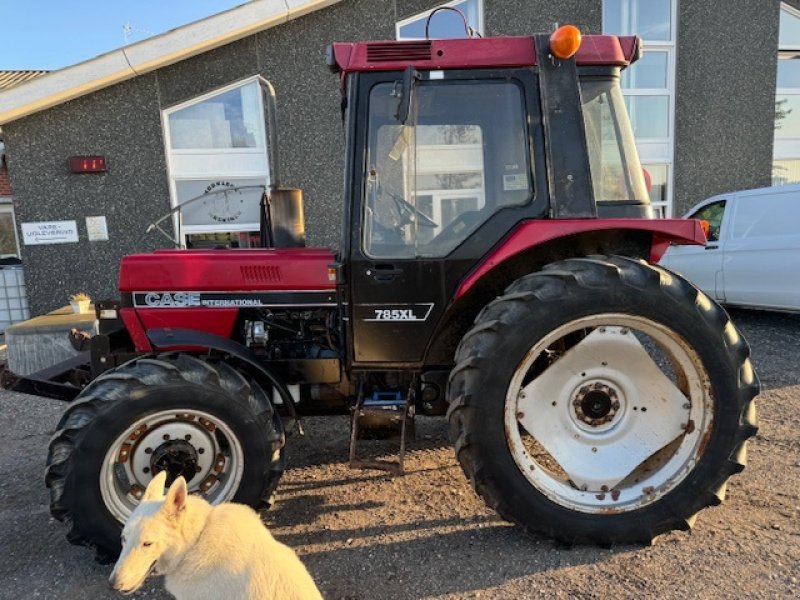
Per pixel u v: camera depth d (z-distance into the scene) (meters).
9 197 12.09
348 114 2.76
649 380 2.70
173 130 7.88
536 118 2.73
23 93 7.13
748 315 7.29
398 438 2.87
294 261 3.07
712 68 9.20
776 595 2.24
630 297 2.51
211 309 3.05
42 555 2.75
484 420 2.54
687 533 2.70
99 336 3.08
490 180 2.77
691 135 9.31
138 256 3.08
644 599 2.26
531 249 2.81
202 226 8.04
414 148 2.75
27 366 3.85
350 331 2.81
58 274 7.78
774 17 9.20
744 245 6.61
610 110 2.89
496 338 2.51
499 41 2.73
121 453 2.60
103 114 7.57
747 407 2.62
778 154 10.09
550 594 2.32
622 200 2.90
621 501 2.64
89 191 7.70
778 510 2.87
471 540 2.72
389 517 2.96
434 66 2.71
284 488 3.32
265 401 2.70
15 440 4.33
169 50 7.39
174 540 1.86
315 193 8.24
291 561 1.94
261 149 8.12
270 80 7.95
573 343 3.00
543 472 2.68
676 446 2.75
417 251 2.78
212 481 2.71
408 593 2.36
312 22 7.89
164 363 2.59
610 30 8.84
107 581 2.52
